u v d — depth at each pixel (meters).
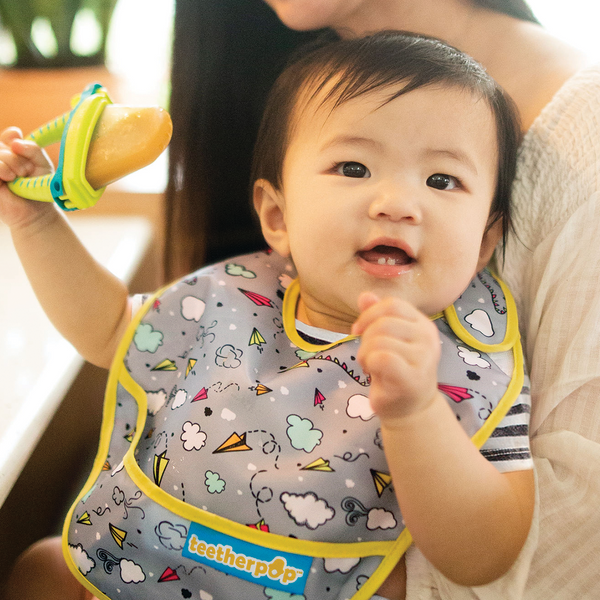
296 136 0.71
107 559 0.65
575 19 0.98
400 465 0.53
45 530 0.93
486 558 0.55
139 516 0.64
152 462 0.67
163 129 0.60
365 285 0.64
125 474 0.67
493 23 0.82
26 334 0.95
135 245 1.22
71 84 1.31
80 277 0.77
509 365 0.67
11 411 0.78
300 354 0.71
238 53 0.93
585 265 0.66
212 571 0.61
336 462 0.61
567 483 0.61
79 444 1.06
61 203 0.64
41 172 0.72
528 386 0.67
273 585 0.59
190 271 1.06
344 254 0.64
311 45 0.88
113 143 0.61
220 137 0.97
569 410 0.64
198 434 0.65
